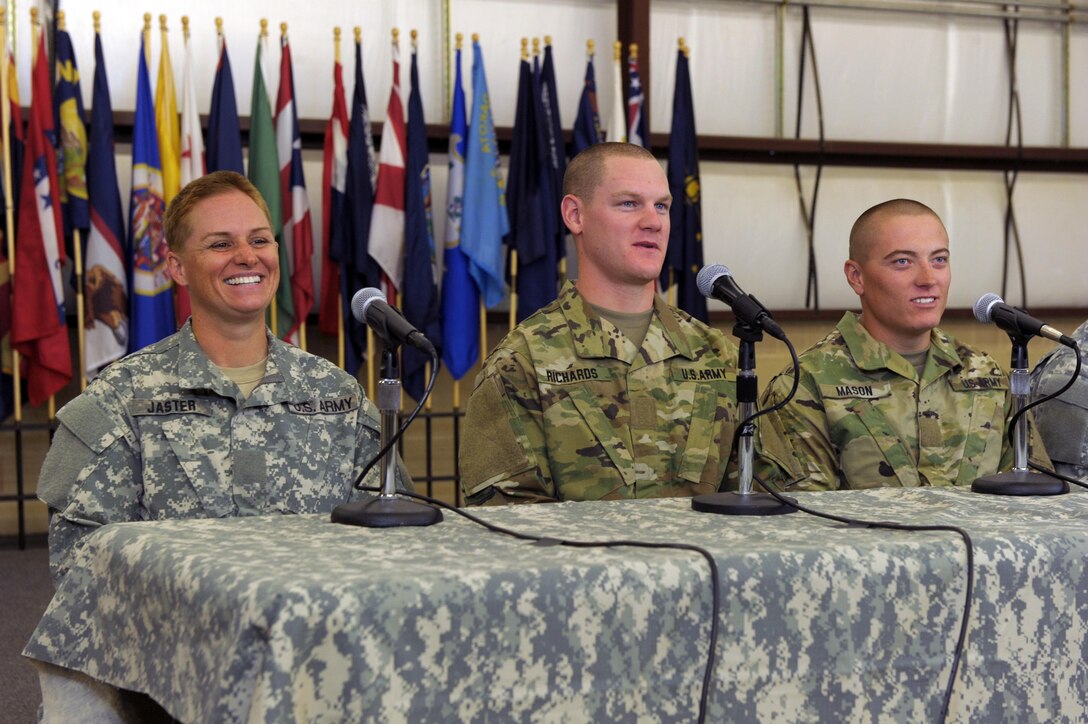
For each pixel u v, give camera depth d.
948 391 2.78
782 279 6.93
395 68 5.74
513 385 2.41
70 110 5.28
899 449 2.68
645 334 2.53
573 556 1.39
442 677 1.25
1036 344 7.33
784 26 6.84
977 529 1.59
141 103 5.38
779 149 6.74
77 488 2.17
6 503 5.81
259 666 1.19
